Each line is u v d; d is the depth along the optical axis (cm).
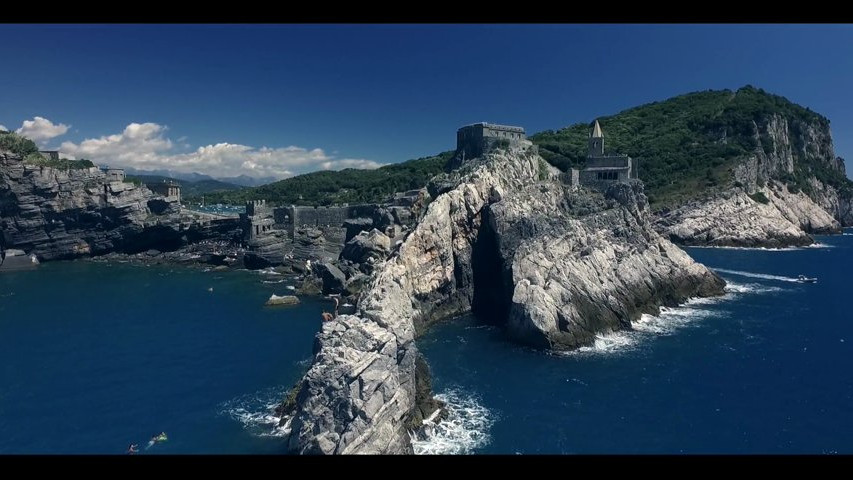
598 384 6562
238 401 6022
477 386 6494
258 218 15562
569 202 11206
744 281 12750
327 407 4712
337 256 14425
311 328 8856
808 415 5797
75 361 7262
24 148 16725
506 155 11681
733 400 6141
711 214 19638
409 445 5028
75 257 16100
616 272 9675
